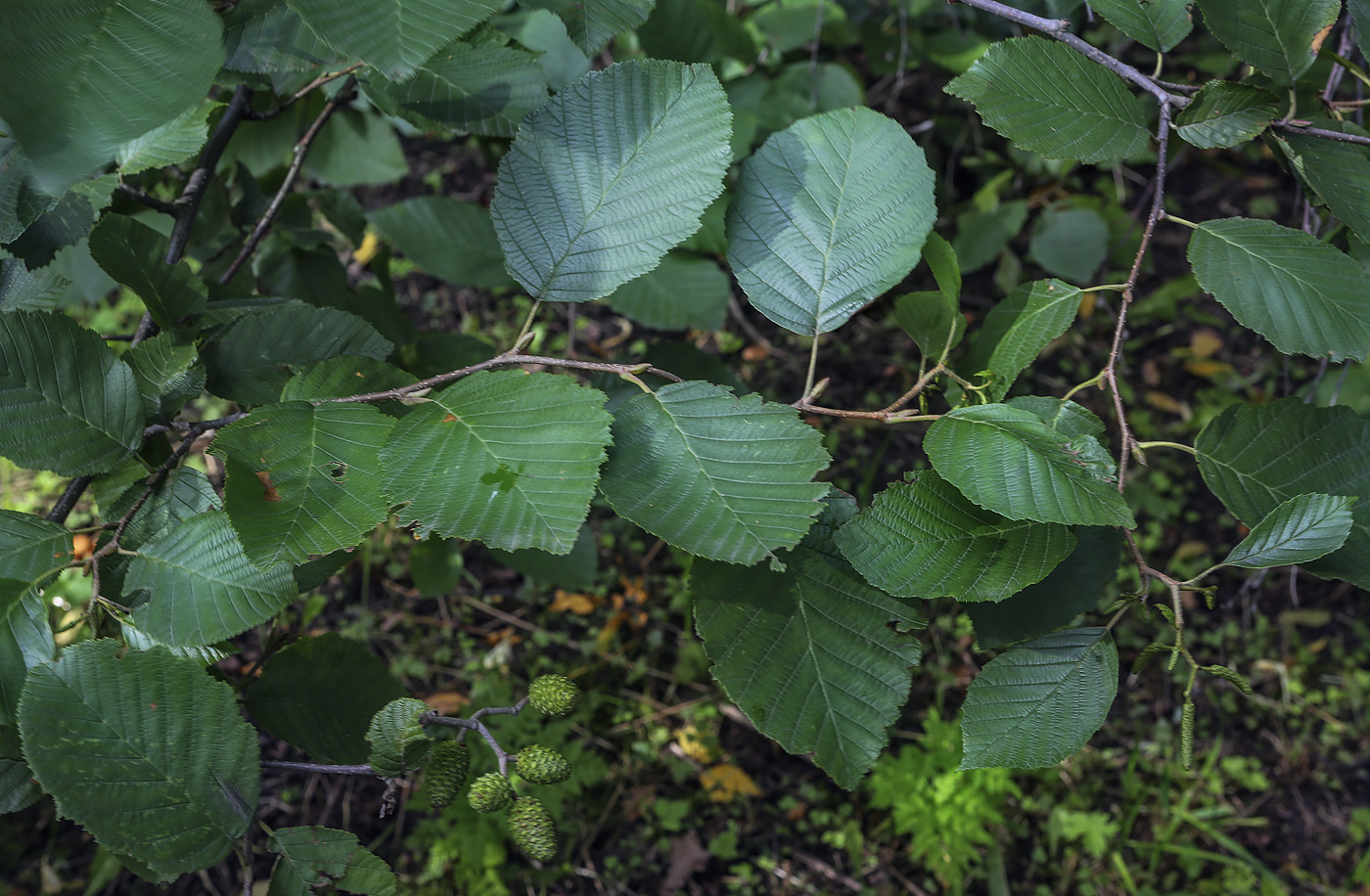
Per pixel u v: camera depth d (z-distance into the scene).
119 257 0.56
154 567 0.50
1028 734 0.51
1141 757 1.36
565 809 1.29
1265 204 1.72
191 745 0.48
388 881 0.49
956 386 0.56
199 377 0.54
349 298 0.82
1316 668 1.44
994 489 0.49
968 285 1.69
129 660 0.48
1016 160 1.65
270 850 0.49
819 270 0.54
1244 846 1.31
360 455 0.49
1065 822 1.28
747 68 1.27
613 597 1.45
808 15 1.21
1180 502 1.54
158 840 0.48
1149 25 0.55
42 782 0.47
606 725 1.36
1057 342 1.66
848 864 1.28
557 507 0.47
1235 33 0.55
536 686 0.50
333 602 1.44
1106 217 1.57
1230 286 0.53
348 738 0.57
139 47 0.38
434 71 0.58
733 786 1.31
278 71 0.49
